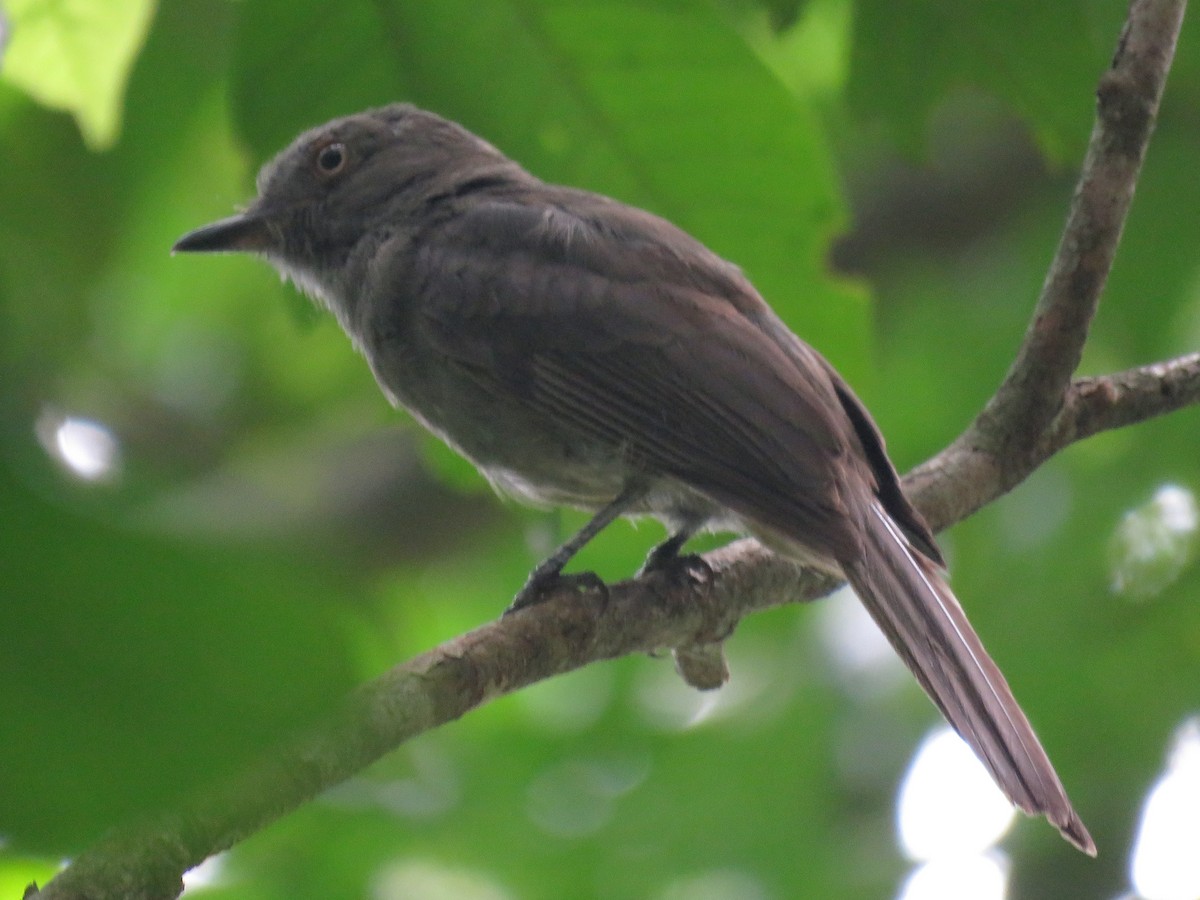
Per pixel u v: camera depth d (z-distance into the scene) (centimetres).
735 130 962
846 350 1023
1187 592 1415
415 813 1281
